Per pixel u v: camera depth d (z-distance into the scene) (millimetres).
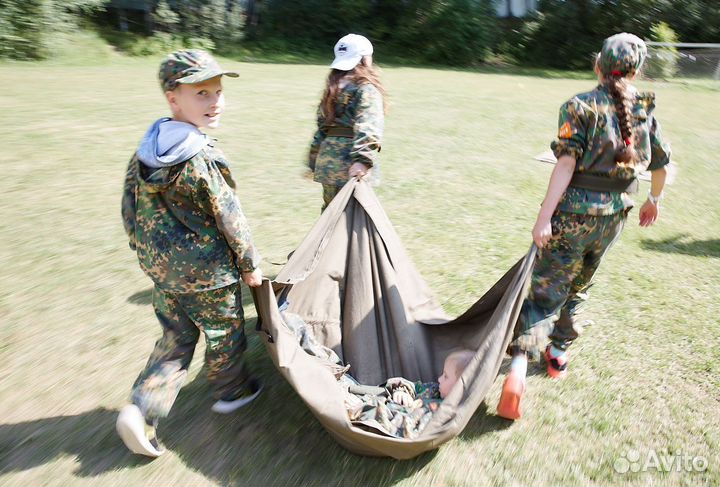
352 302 3438
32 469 2725
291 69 18375
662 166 3180
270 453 2875
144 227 2609
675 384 3467
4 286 4277
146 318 3953
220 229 2600
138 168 2533
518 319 3213
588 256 3211
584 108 2869
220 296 2771
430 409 3014
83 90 12156
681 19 23594
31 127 8703
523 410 3230
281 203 6090
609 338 3914
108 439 2918
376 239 3539
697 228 5984
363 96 3625
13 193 6062
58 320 3895
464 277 4664
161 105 10836
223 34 22156
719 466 2877
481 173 7523
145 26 21406
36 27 16312
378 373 3346
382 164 7699
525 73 21547
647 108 3004
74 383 3309
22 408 3102
